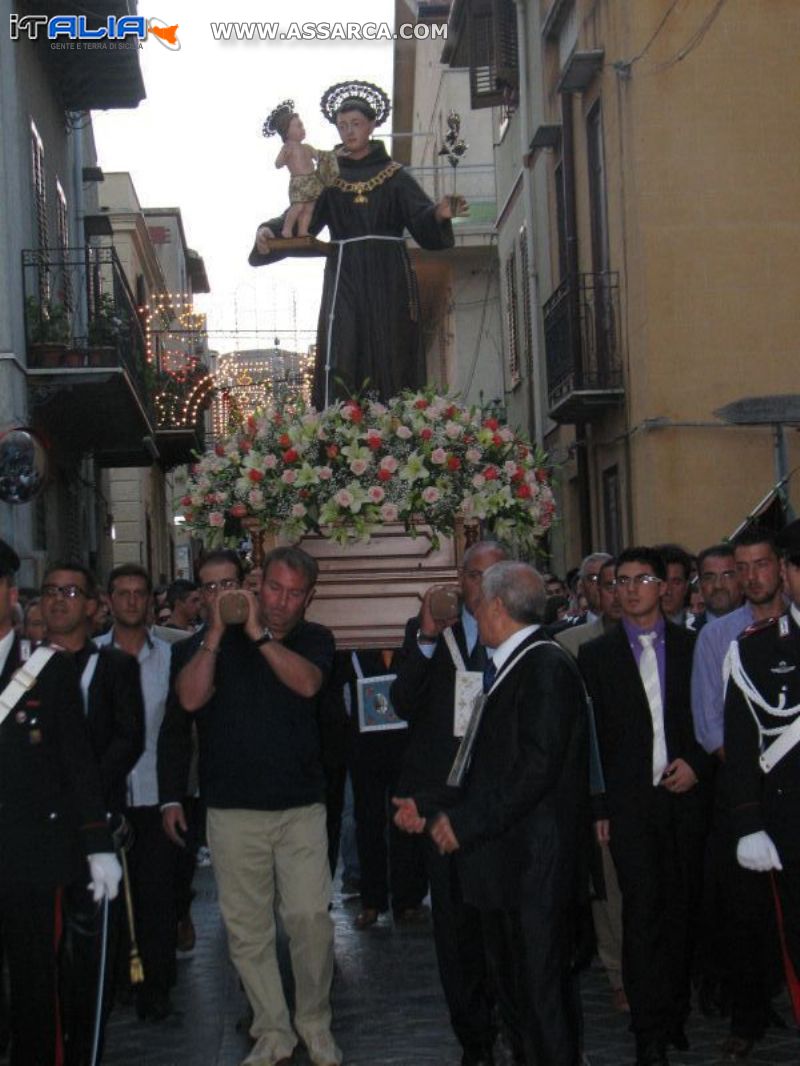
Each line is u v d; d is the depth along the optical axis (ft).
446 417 26.23
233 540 27.27
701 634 21.48
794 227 49.08
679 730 21.22
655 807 20.95
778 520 48.42
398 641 25.91
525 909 17.21
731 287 48.93
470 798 17.29
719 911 21.99
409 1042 21.94
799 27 49.21
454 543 26.14
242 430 26.53
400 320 29.45
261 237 29.71
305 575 21.25
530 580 17.78
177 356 108.27
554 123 62.69
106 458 76.33
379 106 29.96
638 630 21.72
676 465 48.70
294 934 20.92
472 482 25.85
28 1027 17.29
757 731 18.76
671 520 48.55
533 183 67.62
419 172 105.81
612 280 52.90
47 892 17.19
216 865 21.07
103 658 21.25
